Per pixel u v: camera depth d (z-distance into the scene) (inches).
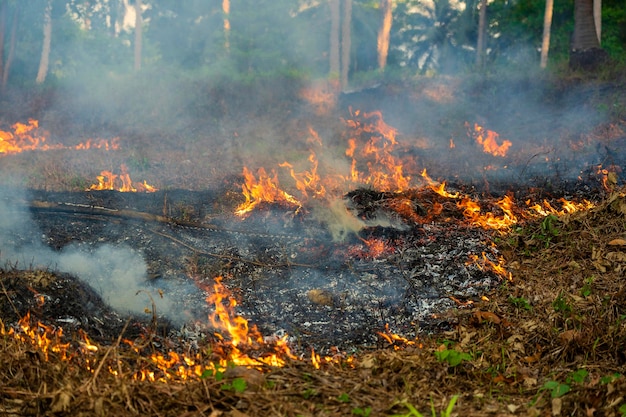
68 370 165.8
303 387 158.7
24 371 165.8
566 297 227.3
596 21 1108.5
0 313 211.6
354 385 161.5
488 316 217.2
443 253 275.0
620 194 283.3
